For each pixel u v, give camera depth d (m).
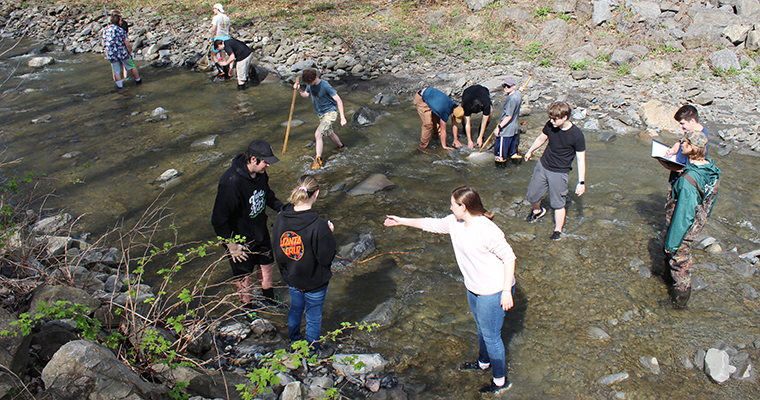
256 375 2.92
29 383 2.74
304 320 4.33
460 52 12.25
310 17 14.99
